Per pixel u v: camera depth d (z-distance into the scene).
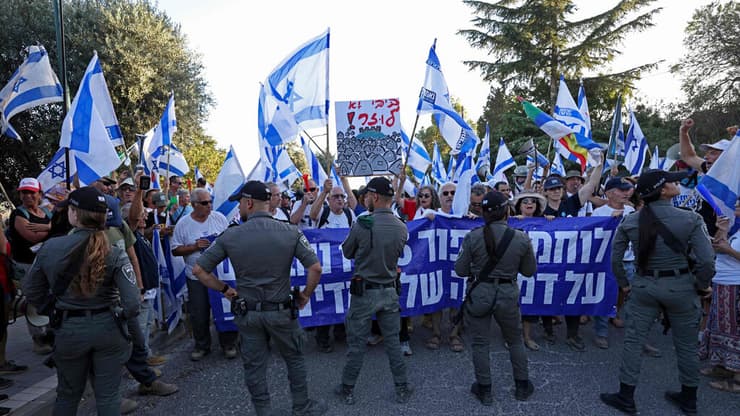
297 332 3.48
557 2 22.95
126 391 4.27
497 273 3.80
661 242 3.57
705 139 24.86
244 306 3.31
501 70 24.25
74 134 4.46
